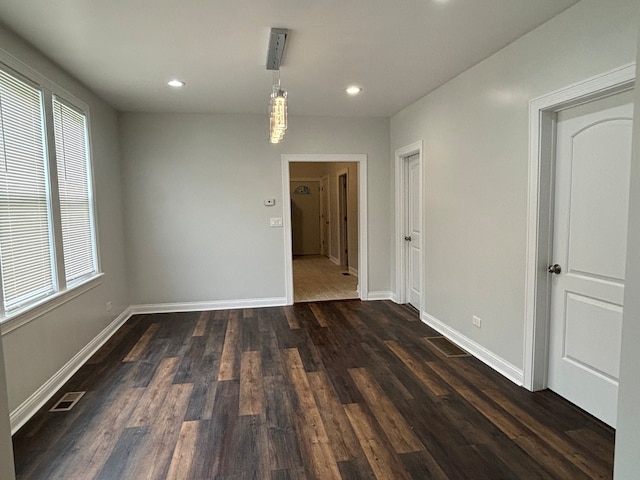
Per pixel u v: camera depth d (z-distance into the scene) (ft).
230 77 11.45
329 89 12.86
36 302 8.77
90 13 7.59
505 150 9.61
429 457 6.77
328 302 17.71
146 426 7.83
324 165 32.73
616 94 7.18
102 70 10.73
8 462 4.52
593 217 7.76
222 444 7.22
